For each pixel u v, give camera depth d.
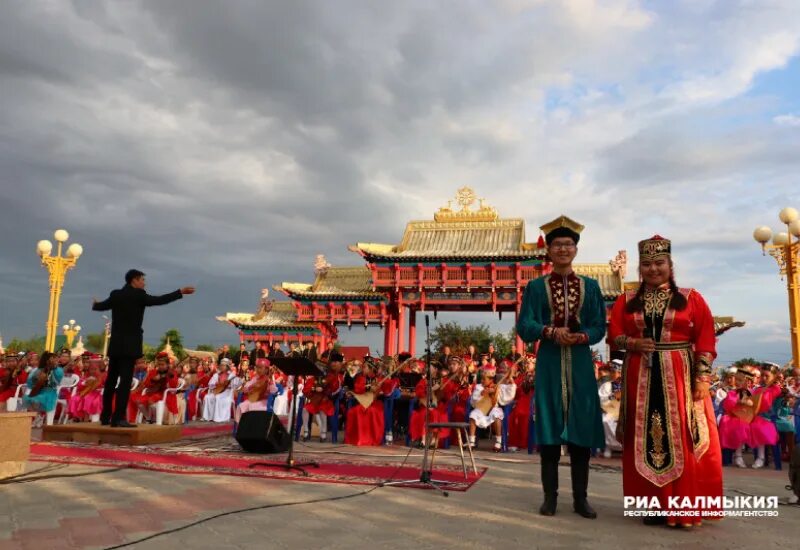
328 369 13.99
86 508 5.31
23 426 7.02
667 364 5.29
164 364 15.62
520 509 5.68
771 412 11.34
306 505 5.57
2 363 15.54
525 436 12.21
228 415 19.62
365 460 9.38
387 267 33.81
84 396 15.42
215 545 4.18
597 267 33.38
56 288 23.34
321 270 39.50
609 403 11.73
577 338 5.50
